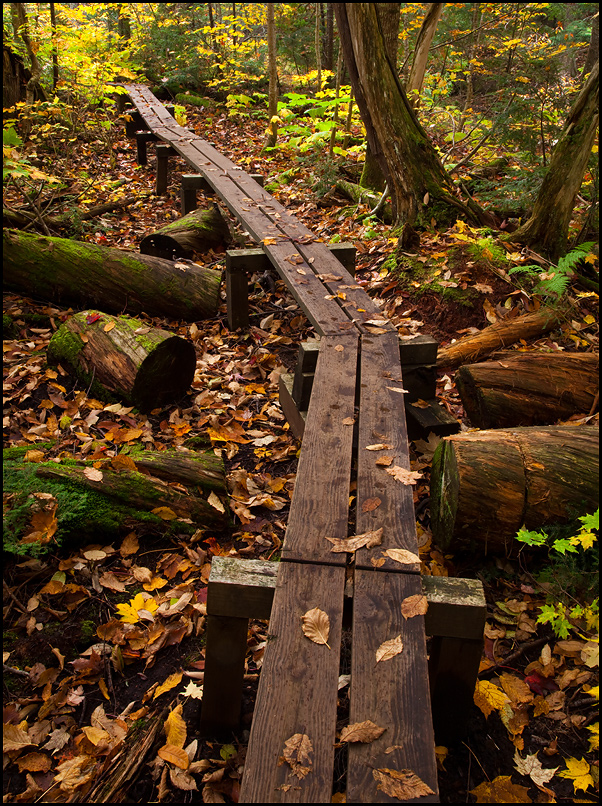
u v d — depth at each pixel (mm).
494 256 4734
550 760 2002
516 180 5863
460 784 1917
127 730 2043
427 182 5383
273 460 3369
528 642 2375
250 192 5797
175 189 8156
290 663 1556
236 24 13758
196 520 2838
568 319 4383
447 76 8664
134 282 4680
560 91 6016
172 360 3740
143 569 2631
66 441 3422
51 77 10391
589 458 2645
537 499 2527
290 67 14102
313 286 3934
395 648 1589
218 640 1863
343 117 9719
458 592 1784
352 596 1824
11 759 1975
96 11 13539
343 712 2100
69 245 4746
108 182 7473
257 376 4215
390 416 2676
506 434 2750
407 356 3348
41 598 2467
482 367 3393
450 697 1894
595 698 2139
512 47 6809
